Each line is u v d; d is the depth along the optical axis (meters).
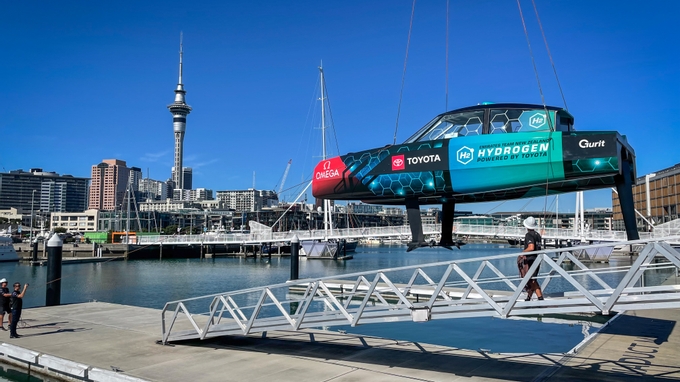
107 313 15.89
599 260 52.44
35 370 10.27
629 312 15.24
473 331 14.47
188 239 79.06
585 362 9.17
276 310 22.31
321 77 69.19
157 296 30.66
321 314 10.08
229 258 80.81
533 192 9.10
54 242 17.83
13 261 67.44
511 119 9.11
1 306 13.23
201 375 8.77
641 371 8.48
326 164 10.55
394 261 68.50
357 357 10.01
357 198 10.34
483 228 54.97
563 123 9.18
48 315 15.57
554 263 7.55
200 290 34.00
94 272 50.53
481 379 8.30
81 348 11.02
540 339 13.07
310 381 8.32
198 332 11.23
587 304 7.32
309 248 74.38
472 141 8.98
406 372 8.80
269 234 74.69
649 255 6.82
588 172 8.12
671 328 12.55
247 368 9.22
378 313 9.20
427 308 8.73
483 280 8.88
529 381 8.13
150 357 10.18
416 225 9.48
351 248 97.62
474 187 8.91
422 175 9.29
